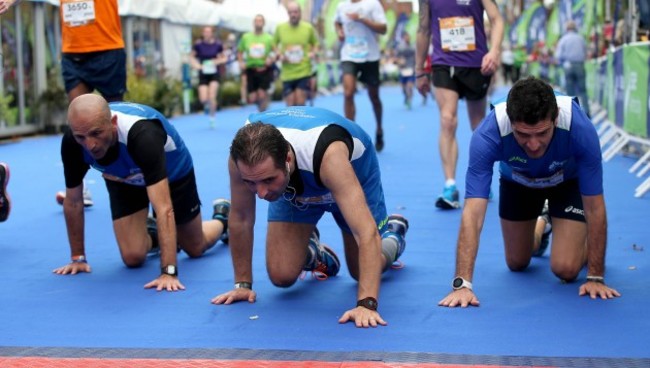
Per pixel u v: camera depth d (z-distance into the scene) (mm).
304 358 3260
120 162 4500
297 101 13656
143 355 3348
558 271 4379
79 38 6676
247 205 4023
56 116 14906
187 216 5020
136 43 18188
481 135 3986
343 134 3691
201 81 16344
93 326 3787
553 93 3691
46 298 4309
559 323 3713
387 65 42562
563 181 4402
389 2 42688
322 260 4555
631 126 10070
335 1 33875
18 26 14102
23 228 6359
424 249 5395
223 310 4020
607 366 3135
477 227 4066
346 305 4086
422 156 10711
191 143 12961
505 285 4438
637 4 10938
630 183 8258
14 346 3500
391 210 6859
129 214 4895
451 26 6965
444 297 4199
